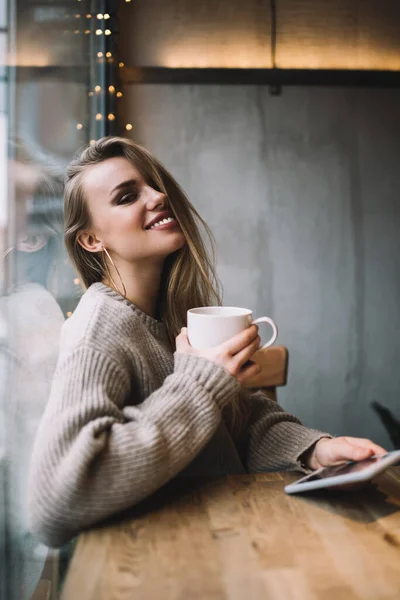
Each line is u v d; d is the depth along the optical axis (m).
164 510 0.82
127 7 3.68
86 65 2.71
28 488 0.77
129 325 0.97
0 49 1.38
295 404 3.87
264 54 3.77
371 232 3.86
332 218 3.84
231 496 0.87
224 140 3.76
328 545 0.71
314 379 3.87
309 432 1.05
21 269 1.47
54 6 1.93
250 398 1.17
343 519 0.79
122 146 1.05
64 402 0.79
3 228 1.40
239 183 3.79
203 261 1.14
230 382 0.86
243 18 3.74
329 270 3.85
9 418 1.31
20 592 1.23
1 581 1.21
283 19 3.76
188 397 0.84
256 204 3.80
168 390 0.85
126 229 1.03
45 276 1.58
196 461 1.05
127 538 0.74
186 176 3.77
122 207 1.03
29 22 1.56
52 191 1.59
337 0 3.77
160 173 1.07
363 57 3.81
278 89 3.75
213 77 3.69
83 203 1.05
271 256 3.82
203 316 0.87
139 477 0.76
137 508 0.83
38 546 1.29
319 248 3.84
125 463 0.75
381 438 3.89
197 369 0.86
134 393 0.96
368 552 0.70
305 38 3.77
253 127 3.77
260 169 3.79
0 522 1.27
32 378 1.38
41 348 1.41
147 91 3.70
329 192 3.83
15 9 1.45
